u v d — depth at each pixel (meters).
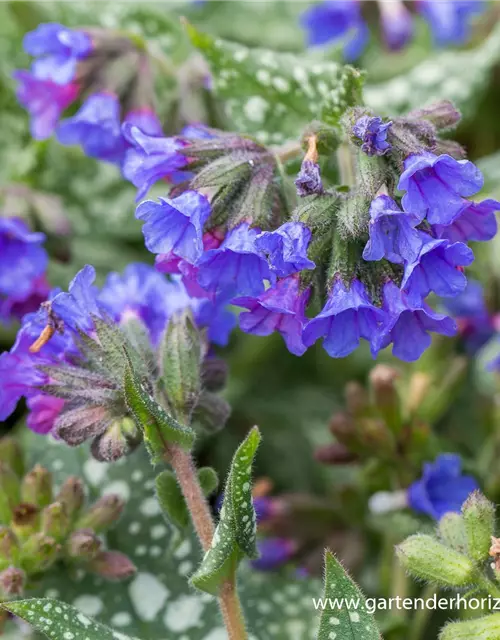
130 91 0.33
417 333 0.26
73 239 0.37
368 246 0.25
